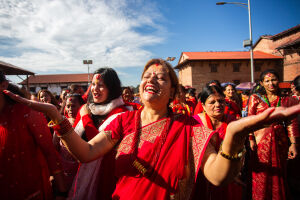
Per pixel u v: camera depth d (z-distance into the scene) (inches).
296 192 115.5
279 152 95.1
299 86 153.3
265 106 100.2
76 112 101.0
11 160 51.9
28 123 55.4
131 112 54.0
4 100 54.0
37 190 58.5
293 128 97.3
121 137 51.6
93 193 66.4
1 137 51.1
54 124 42.8
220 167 36.7
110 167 65.2
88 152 46.8
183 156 42.8
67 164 82.1
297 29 844.0
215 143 45.8
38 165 60.1
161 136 44.8
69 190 76.7
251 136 101.0
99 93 79.4
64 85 1498.5
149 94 47.4
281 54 922.1
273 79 98.9
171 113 50.8
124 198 43.1
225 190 69.9
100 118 81.1
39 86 1485.0
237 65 1001.5
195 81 981.2
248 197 103.9
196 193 61.2
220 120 90.2
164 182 41.3
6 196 51.4
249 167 103.5
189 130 46.1
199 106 113.6
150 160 43.7
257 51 1139.9
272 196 91.7
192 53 1091.9
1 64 474.9
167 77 49.6
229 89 154.6
